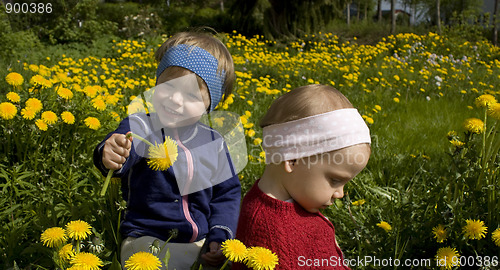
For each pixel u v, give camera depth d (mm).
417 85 7082
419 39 13469
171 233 1568
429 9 27797
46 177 2283
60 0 12234
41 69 3762
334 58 9555
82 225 1283
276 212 1291
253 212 1322
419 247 1907
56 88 2693
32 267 1681
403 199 2156
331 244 1356
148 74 6719
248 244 1313
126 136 1337
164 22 17906
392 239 1891
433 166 2947
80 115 2576
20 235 1809
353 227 2184
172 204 1640
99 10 15828
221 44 1727
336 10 14438
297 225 1287
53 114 2299
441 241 1789
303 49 13297
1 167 2275
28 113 2242
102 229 1734
